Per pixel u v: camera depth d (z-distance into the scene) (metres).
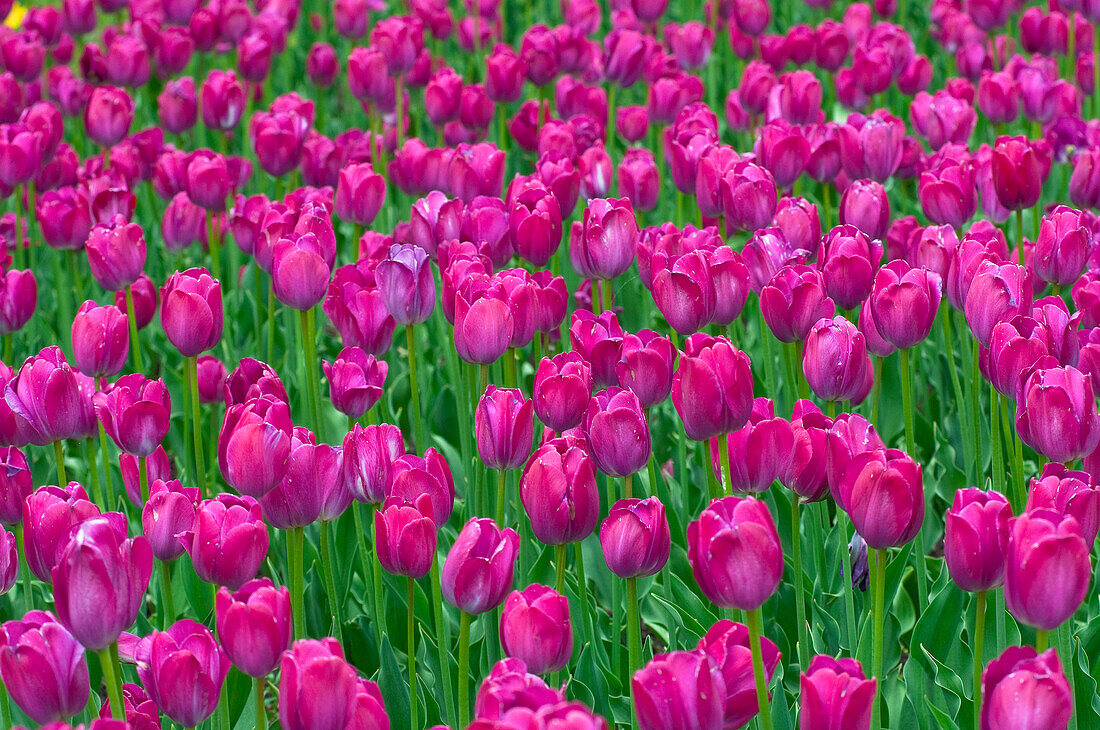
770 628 4.19
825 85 10.59
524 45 7.95
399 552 3.14
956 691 3.69
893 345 4.04
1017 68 7.80
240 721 3.85
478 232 4.91
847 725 2.45
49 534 3.03
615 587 3.84
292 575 3.46
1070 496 2.94
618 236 4.52
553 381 3.52
